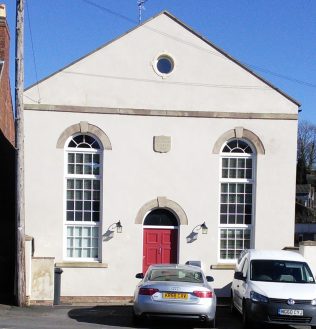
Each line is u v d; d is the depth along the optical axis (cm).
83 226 1880
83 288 1841
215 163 1905
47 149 1850
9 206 2188
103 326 1257
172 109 1897
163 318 1234
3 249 2081
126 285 1859
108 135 1873
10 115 2434
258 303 1239
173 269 1322
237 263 1579
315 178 7300
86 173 1884
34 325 1216
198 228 1892
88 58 1877
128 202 1875
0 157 2034
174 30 1909
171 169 1891
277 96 1928
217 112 1906
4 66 2203
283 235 1916
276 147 1925
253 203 1925
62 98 1859
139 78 1891
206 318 1209
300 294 1245
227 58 1922
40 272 1652
